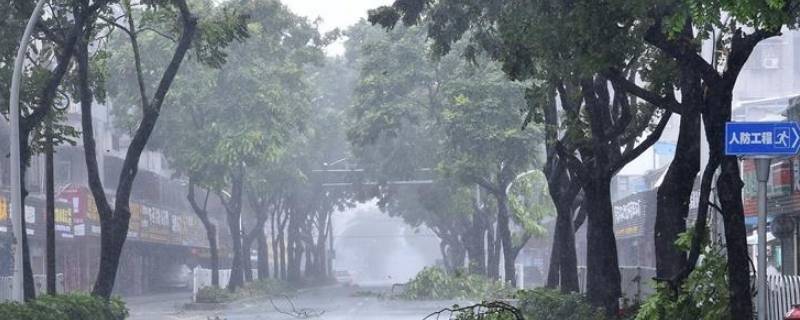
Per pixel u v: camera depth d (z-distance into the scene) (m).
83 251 137.88
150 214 156.00
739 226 30.83
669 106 38.50
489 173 108.69
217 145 115.81
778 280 41.69
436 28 51.19
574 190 62.47
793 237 68.31
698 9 27.66
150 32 114.12
